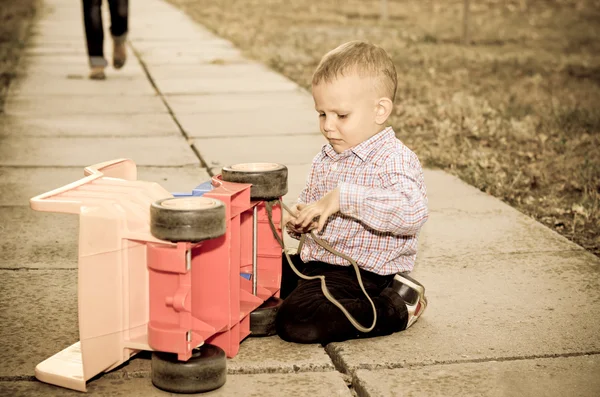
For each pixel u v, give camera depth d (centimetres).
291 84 977
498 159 632
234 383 272
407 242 321
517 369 285
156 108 816
